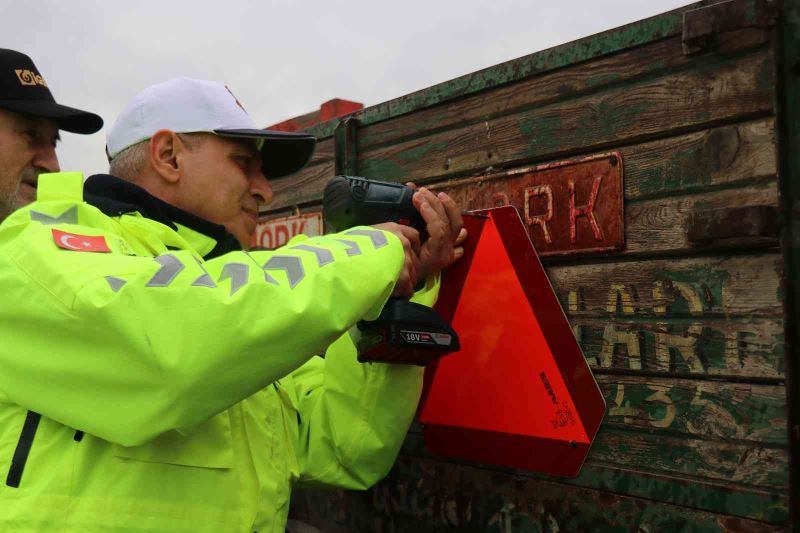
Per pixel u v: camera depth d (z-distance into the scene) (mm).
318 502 2344
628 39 1515
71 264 1145
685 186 1428
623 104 1534
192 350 1063
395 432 1559
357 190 1417
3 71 2057
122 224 1333
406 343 1356
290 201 2539
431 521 1929
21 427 1198
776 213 1285
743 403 1342
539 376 1638
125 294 1086
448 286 1817
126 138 1478
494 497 1772
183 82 1481
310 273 1147
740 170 1351
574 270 1625
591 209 1580
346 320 1149
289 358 1120
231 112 1467
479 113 1846
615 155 1539
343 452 1554
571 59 1622
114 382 1101
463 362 1797
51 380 1142
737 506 1332
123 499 1180
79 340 1116
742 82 1349
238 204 1489
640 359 1496
